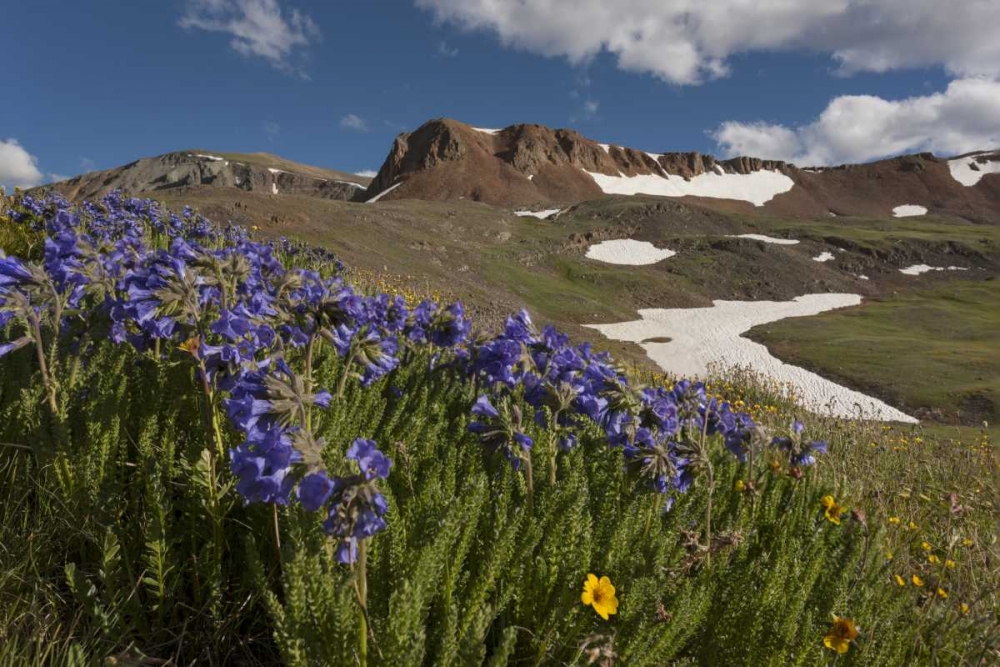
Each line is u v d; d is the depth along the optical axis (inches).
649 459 94.7
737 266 2802.7
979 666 91.5
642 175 6697.8
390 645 60.3
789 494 139.6
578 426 125.7
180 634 74.6
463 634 67.9
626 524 89.9
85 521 81.3
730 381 844.6
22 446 89.5
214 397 85.5
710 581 90.0
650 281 2466.8
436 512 74.9
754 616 83.4
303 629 60.7
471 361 154.2
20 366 115.6
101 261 127.1
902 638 91.7
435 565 66.7
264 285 131.3
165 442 88.8
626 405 105.2
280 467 56.4
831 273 2881.4
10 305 91.4
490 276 1859.0
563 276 2390.5
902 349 1509.6
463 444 116.7
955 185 6998.0
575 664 69.4
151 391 102.4
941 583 116.9
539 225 3164.4
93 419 90.0
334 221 1616.6
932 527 167.2
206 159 7623.0
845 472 215.0
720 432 136.9
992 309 2306.8
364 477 55.4
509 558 82.4
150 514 81.7
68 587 80.4
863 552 109.4
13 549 78.6
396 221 2044.8
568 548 83.7
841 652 83.0
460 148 6043.3
